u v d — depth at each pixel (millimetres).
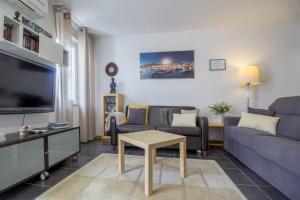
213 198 1532
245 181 1892
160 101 3877
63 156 2240
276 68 3568
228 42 3688
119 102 3764
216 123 3486
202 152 2891
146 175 1605
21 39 1897
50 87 2486
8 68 1848
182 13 3041
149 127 3012
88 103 3721
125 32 3855
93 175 2002
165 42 3873
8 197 1557
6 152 1515
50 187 1731
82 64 3596
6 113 1830
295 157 1314
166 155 2814
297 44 3512
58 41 2844
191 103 3779
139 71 3945
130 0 2656
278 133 2318
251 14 3078
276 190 1694
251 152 2090
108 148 3193
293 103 2328
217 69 3701
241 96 3645
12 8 2086
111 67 4020
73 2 2709
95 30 3746
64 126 2438
